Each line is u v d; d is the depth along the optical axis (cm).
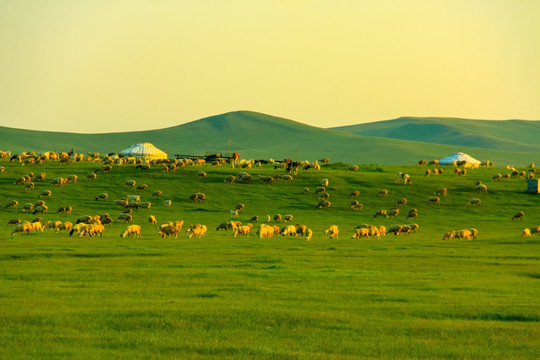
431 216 9888
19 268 3691
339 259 4350
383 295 2762
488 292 2894
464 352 1833
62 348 1823
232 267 3828
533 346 1905
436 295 2781
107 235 6612
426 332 2064
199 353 1791
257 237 6569
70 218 8725
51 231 6988
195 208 10112
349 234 7344
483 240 6241
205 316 2252
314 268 3800
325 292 2834
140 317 2231
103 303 2522
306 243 5856
